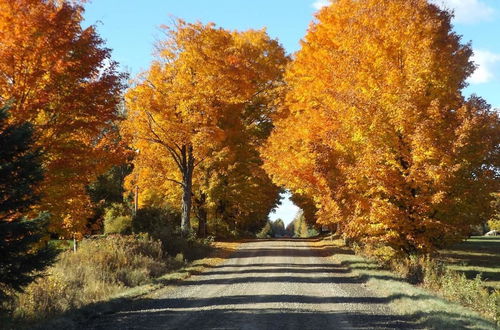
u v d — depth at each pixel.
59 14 14.18
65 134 14.85
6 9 13.54
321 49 24.53
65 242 19.14
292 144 27.28
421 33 18.94
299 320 10.88
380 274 18.08
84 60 14.34
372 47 19.22
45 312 11.68
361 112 18.06
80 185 15.48
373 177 17.38
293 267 22.08
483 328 9.56
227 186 39.31
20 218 10.49
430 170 16.42
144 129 29.08
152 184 32.12
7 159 10.14
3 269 9.94
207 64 27.81
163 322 10.74
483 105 18.00
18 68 13.55
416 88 17.55
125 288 16.16
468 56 19.62
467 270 22.28
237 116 36.12
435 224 17.02
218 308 12.45
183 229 30.66
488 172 17.39
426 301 12.34
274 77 39.78
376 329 10.01
